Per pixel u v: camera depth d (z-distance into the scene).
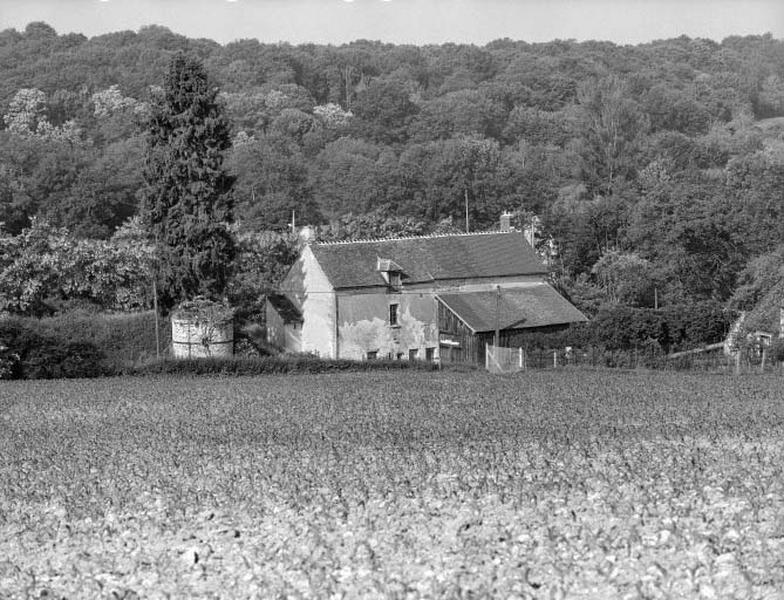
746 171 134.38
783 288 83.50
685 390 61.47
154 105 92.00
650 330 86.38
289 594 21.70
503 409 53.66
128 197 145.12
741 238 114.94
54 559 26.45
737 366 77.12
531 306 95.56
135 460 40.41
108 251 97.12
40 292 94.38
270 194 150.25
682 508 26.09
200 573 23.88
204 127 90.25
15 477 38.03
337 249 95.44
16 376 79.31
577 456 35.72
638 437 40.72
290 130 195.38
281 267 108.00
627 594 20.25
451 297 94.88
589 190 152.75
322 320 93.38
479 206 146.88
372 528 26.48
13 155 158.50
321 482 33.16
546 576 21.53
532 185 150.38
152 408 58.72
